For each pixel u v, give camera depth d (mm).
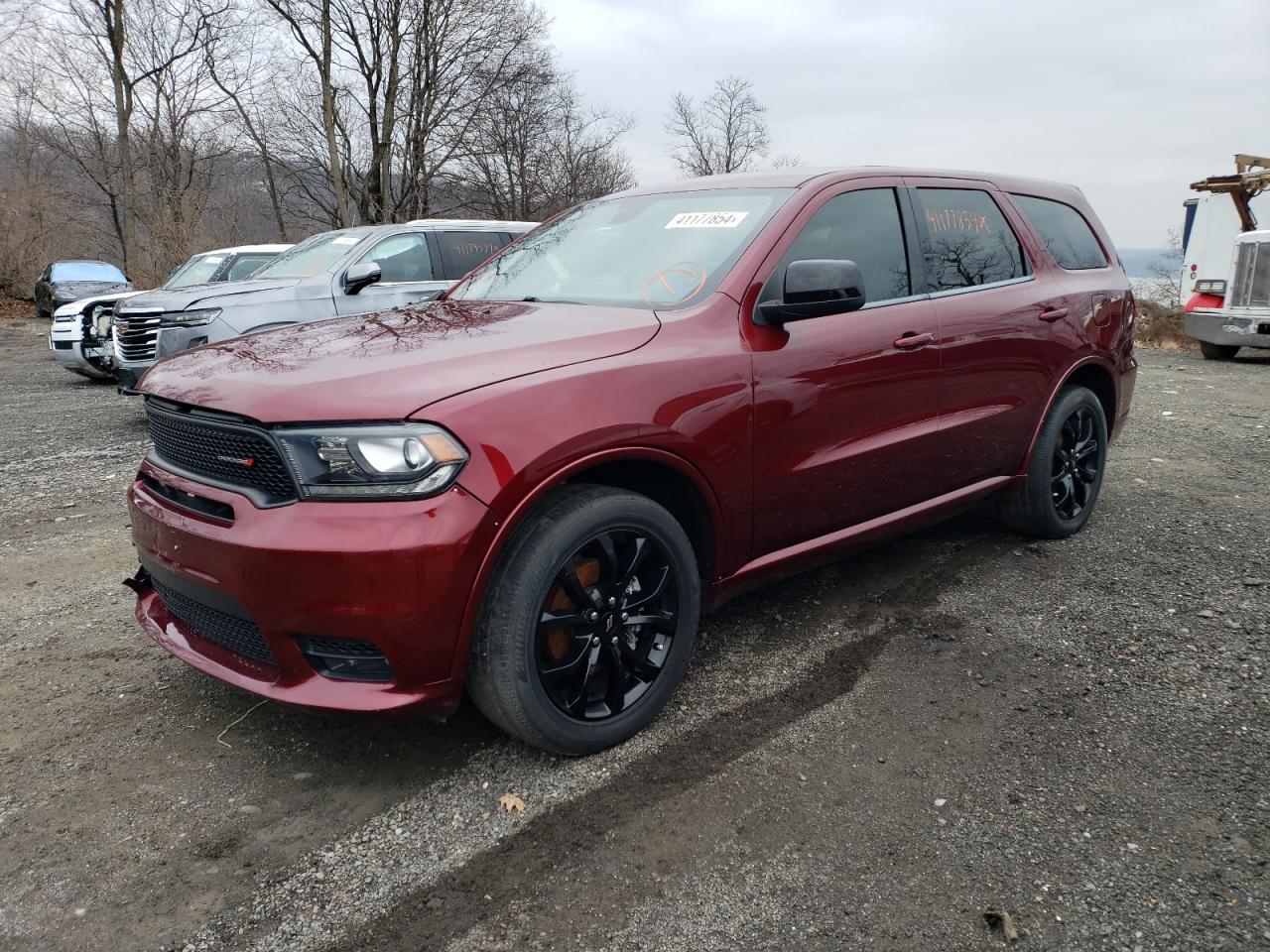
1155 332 16031
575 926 2018
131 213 29641
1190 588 3887
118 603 3955
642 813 2414
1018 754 2650
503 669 2420
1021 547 4457
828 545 3355
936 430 3627
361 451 2236
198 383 2578
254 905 2102
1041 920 1999
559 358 2592
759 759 2658
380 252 8211
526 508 2375
